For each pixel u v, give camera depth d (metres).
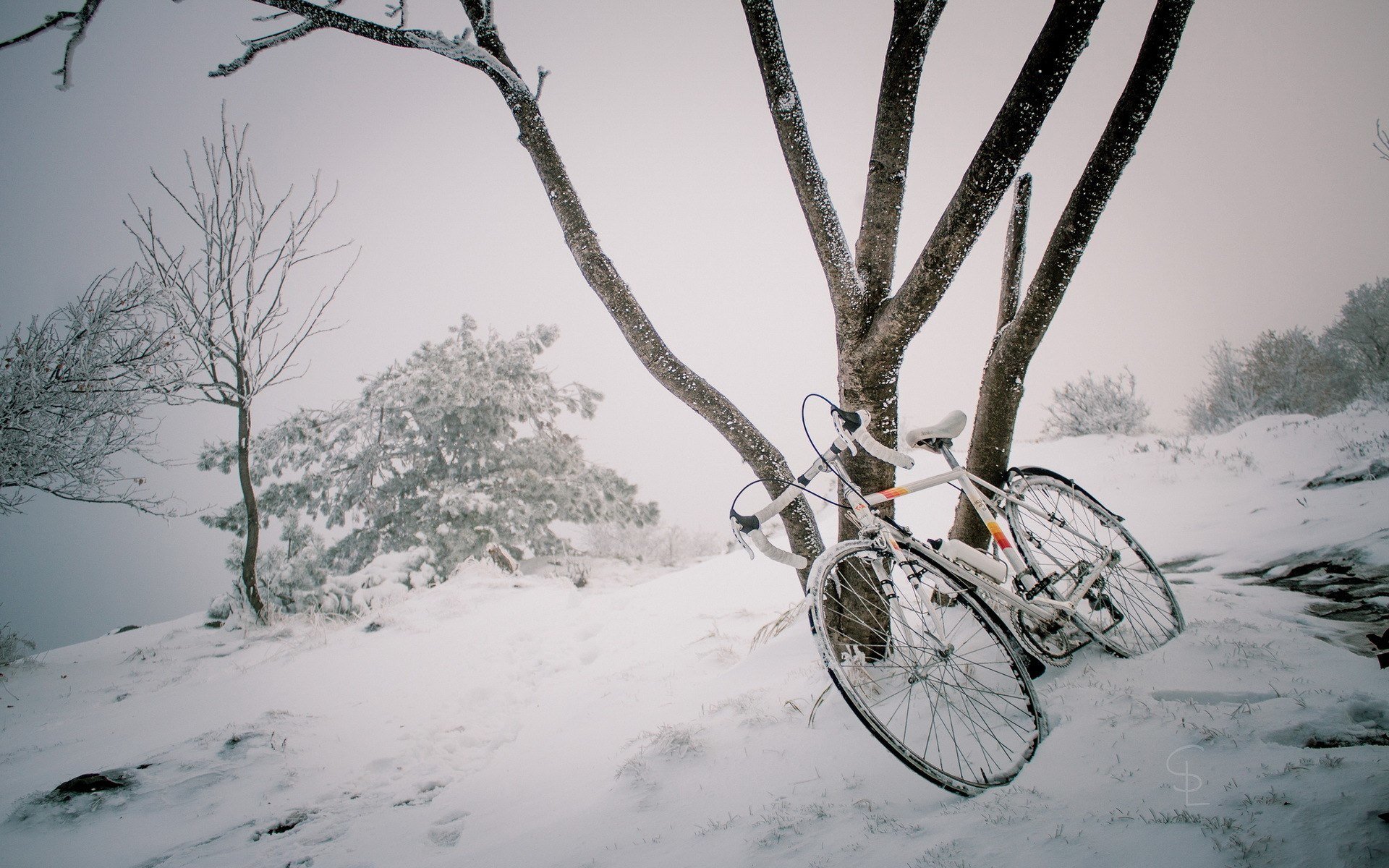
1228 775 1.53
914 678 2.24
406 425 15.60
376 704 5.18
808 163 3.09
